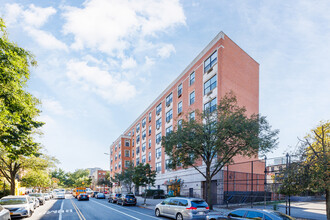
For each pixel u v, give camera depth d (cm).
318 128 1165
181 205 1441
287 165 1127
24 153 1716
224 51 2755
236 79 2867
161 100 4278
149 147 4653
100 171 10619
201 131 1666
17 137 1569
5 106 1162
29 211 1711
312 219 1360
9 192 3400
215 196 2541
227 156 1819
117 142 6806
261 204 2247
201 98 2998
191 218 1336
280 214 895
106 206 2652
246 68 3089
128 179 3547
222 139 1656
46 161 3145
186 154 1862
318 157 1000
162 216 1678
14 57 1093
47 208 2459
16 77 1124
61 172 13388
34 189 7212
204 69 3027
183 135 1678
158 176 4091
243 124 1582
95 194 5034
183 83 3516
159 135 4219
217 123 1647
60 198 4903
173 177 3475
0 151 1692
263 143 1587
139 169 2848
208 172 1759
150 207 2358
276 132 1652
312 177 980
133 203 2681
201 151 1806
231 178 2492
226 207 2067
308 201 2688
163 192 3725
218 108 1769
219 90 2630
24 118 1509
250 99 3058
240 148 1652
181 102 3531
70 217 1714
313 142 1130
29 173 4322
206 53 3006
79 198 3934
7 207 1617
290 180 1070
